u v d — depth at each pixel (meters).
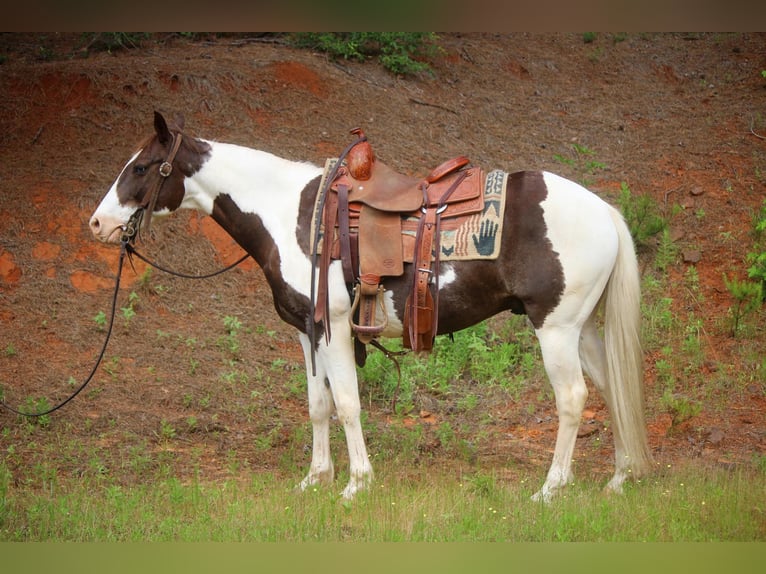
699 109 10.95
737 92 11.24
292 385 7.03
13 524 4.68
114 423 6.33
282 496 4.99
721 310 7.80
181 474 5.68
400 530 4.51
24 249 8.13
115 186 5.31
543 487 5.03
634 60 12.24
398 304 5.04
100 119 9.41
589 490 4.96
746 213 8.82
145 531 4.59
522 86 11.45
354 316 5.10
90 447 5.98
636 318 5.00
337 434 6.32
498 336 7.51
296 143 9.34
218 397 6.84
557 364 4.93
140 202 5.31
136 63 10.20
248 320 7.85
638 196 9.12
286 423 6.56
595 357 5.24
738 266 8.22
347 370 5.11
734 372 7.04
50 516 4.66
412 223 4.97
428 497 4.92
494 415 6.76
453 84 11.21
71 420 6.35
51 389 6.72
